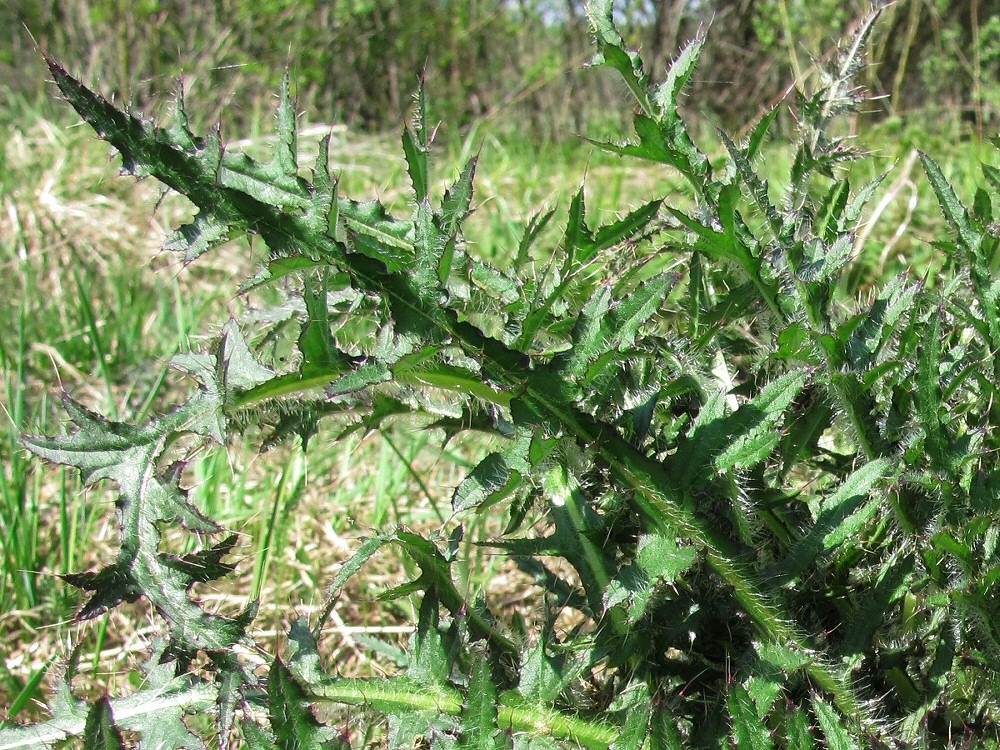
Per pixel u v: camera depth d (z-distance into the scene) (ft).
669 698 1.15
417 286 1.00
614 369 1.07
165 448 1.00
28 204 4.34
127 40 7.93
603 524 1.10
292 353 1.28
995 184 1.50
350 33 9.53
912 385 1.22
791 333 1.14
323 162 0.99
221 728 1.06
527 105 9.09
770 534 1.26
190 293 3.65
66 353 3.28
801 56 7.33
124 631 2.02
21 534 2.17
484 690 1.04
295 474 2.39
